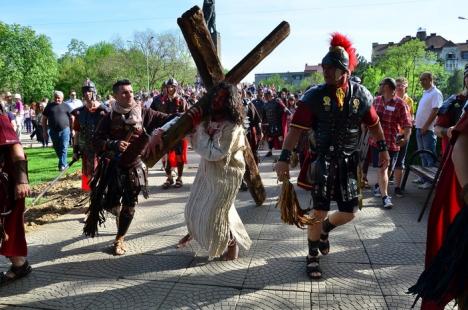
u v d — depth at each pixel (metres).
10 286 3.55
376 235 4.66
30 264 3.99
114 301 3.28
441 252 2.20
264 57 4.27
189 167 9.37
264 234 4.74
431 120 6.79
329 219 3.78
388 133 6.26
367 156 6.79
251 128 7.33
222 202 3.71
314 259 3.65
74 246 4.45
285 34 4.31
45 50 60.34
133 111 4.33
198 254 4.16
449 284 2.11
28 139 20.12
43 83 60.28
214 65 4.61
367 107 3.49
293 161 6.06
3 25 58.34
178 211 5.73
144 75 63.44
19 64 58.22
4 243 3.51
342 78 3.35
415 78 59.47
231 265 3.90
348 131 3.46
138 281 3.61
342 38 3.38
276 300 3.25
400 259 3.99
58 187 7.67
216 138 3.60
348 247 4.30
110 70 64.31
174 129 3.54
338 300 3.25
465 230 2.11
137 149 4.01
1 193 3.47
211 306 3.18
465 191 2.03
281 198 3.51
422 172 6.20
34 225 5.19
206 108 3.60
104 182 4.20
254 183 5.61
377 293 3.35
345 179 3.52
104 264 3.97
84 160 5.81
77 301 3.29
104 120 4.32
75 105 9.98
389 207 5.77
